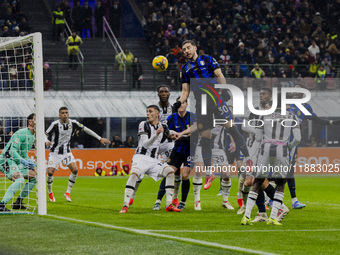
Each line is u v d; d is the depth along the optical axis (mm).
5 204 12586
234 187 21812
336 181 25688
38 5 42094
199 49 37406
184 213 12742
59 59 38344
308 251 8156
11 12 37281
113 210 13414
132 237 9156
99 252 7934
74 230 9883
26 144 13203
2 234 9484
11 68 29406
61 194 18312
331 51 39500
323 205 15000
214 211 13211
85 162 29250
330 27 42406
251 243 8734
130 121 33219
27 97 28875
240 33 39094
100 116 31109
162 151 14102
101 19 40781
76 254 7805
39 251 8031
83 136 31438
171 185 13000
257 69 33875
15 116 27734
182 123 13234
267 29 40344
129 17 44375
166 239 8969
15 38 13500
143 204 14930
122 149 29875
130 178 12797
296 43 39500
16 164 13047
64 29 40375
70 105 31203
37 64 12188
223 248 8172
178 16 39625
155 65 14250
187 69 12477
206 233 9680
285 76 34438
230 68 34062
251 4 41875
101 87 34281
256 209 13648
